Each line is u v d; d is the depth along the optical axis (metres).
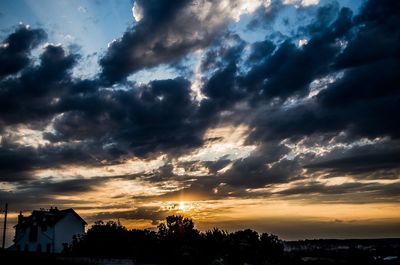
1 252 45.06
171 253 48.66
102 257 45.88
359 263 59.41
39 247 61.44
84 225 65.75
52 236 60.62
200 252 48.22
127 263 43.97
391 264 60.69
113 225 53.62
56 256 44.88
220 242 50.56
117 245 50.09
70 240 62.78
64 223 62.75
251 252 48.53
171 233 52.31
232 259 46.44
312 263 52.59
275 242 52.28
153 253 48.91
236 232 53.12
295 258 52.34
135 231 52.81
